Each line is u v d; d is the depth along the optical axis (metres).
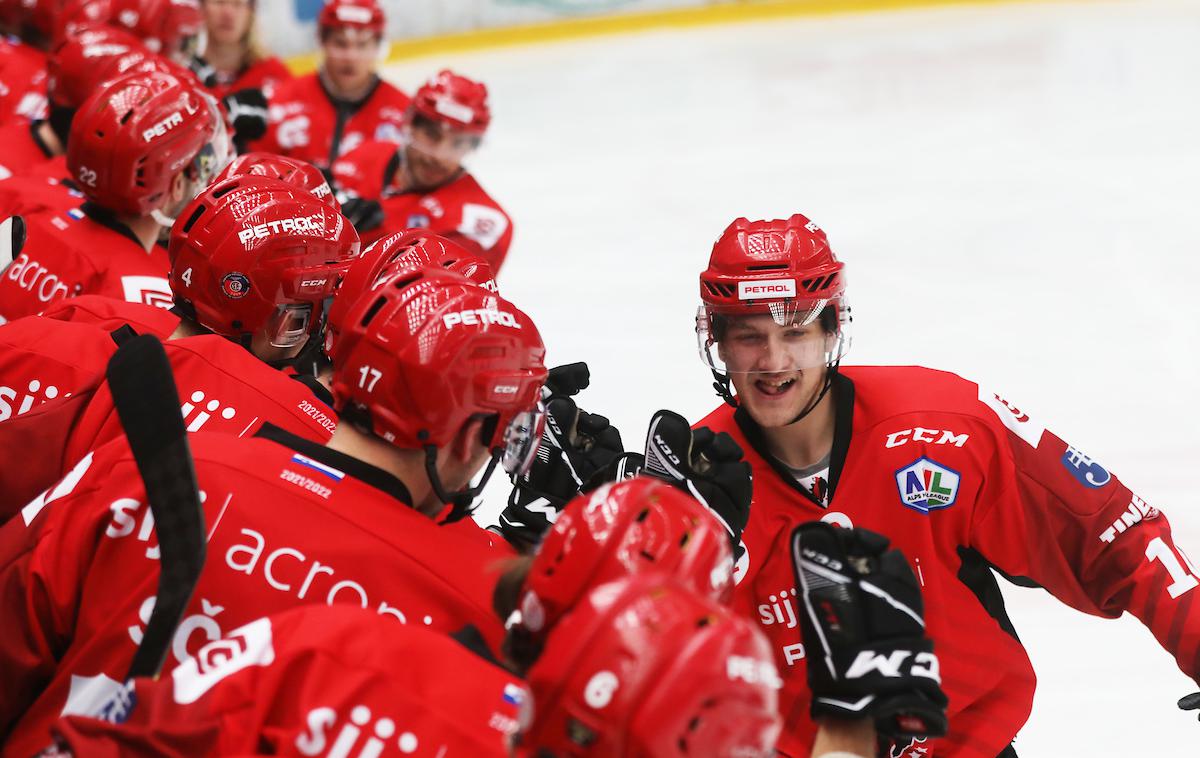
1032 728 6.55
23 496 4.06
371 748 2.69
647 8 30.84
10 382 4.47
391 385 3.27
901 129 21.53
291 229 4.68
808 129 21.89
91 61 7.94
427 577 3.30
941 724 2.74
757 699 2.18
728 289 4.12
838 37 29.33
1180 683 6.90
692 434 3.69
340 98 13.07
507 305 3.41
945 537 4.35
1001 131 20.98
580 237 16.53
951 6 31.67
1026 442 4.31
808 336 4.16
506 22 29.38
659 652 2.12
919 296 13.69
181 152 5.72
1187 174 18.03
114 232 6.08
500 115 23.67
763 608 4.43
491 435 3.41
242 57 14.24
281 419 4.38
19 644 3.30
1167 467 9.38
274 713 2.72
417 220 10.19
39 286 6.06
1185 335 12.22
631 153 20.84
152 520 3.27
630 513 2.68
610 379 11.40
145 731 2.64
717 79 25.98
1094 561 4.35
